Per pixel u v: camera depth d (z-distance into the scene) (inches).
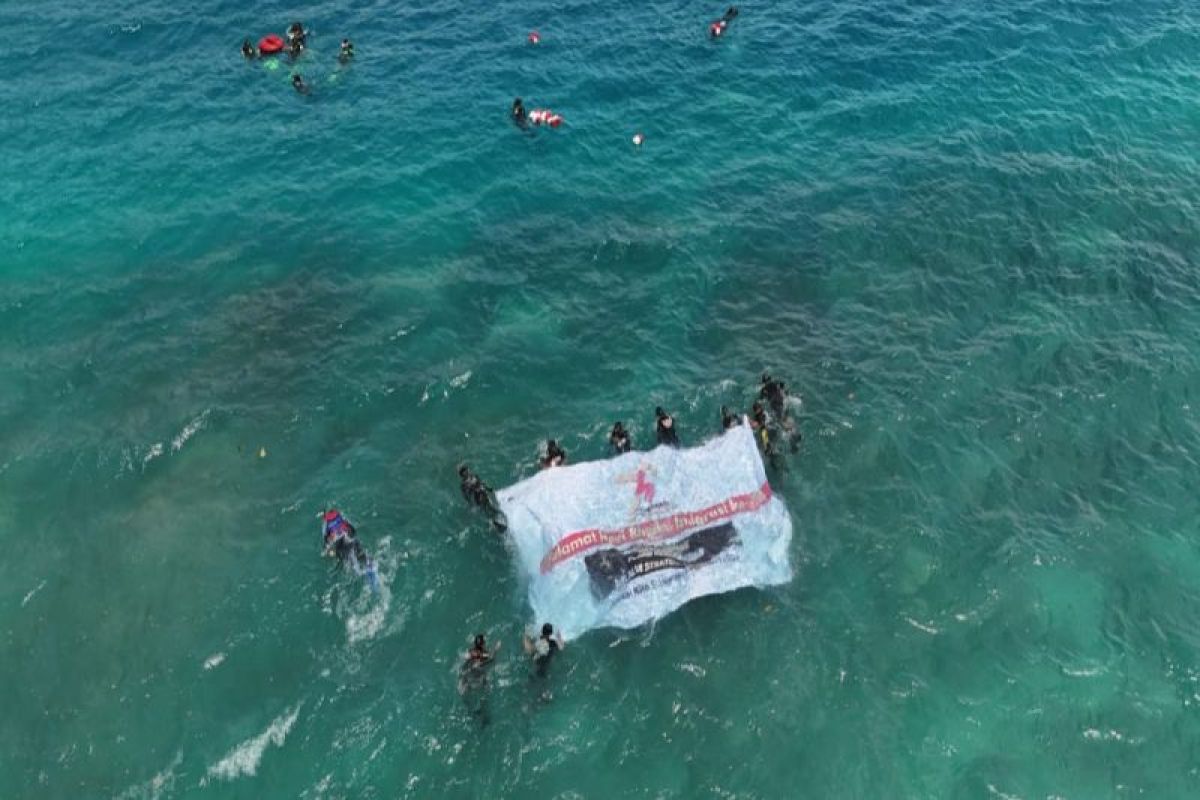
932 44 1771.7
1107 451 1048.2
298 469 1015.0
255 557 922.1
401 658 840.3
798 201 1413.6
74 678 823.7
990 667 844.6
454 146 1512.1
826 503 983.0
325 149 1502.2
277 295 1241.4
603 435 1059.9
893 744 788.0
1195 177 1461.6
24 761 767.1
